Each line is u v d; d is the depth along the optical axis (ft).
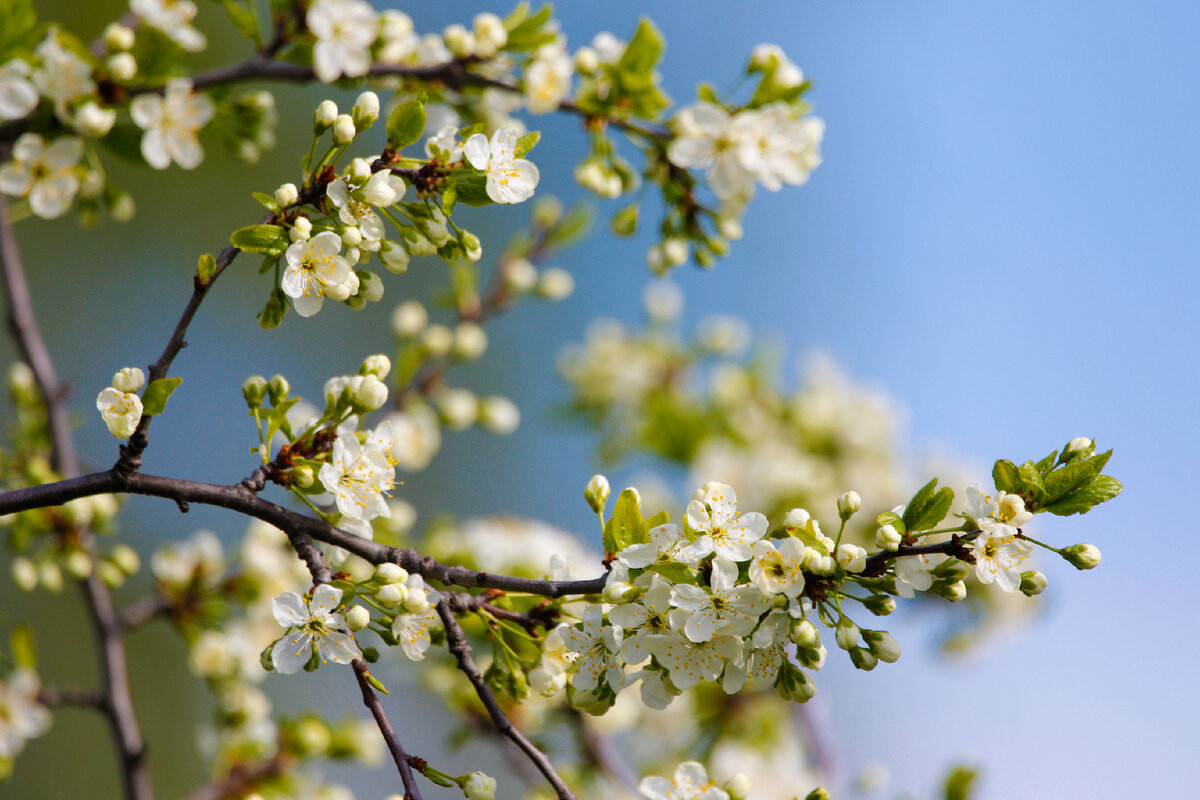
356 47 4.55
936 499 4.18
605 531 4.22
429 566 4.25
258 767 4.93
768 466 6.28
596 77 4.64
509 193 4.28
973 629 5.82
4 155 4.64
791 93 4.59
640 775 5.24
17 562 4.78
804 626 4.15
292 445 4.27
